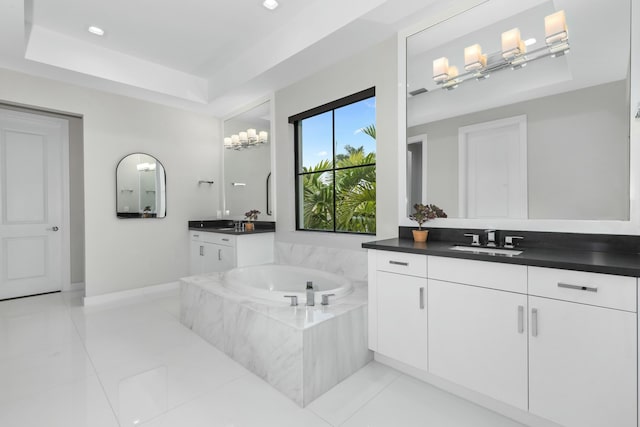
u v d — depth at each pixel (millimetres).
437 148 2385
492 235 2008
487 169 2127
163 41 3240
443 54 2336
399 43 2568
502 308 1590
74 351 2424
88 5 2625
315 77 3316
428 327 1880
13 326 2945
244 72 3537
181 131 4465
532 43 1953
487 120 2131
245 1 2605
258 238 3771
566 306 1398
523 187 1969
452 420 1646
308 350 1792
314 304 2207
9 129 3805
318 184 3539
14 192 3846
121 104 3912
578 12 1781
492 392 1630
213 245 3996
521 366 1531
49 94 3391
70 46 3154
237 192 4527
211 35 3133
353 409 1737
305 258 3475
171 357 2342
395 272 2043
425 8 2285
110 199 3820
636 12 1622
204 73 4031
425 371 2016
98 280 3723
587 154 1744
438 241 2342
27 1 2557
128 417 1650
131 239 3992
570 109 1800
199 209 4645
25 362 2242
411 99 2525
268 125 3963
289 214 3703
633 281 1237
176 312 3373
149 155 4152
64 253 4219
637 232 1609
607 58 1693
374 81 2771
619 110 1657
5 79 3139
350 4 2422
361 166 3111
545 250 1801
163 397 1835
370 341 2189
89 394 1855
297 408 1744
